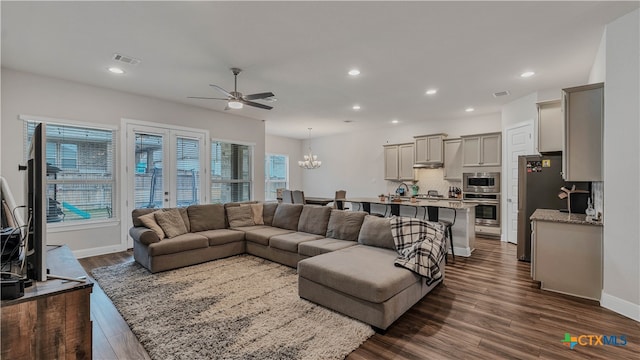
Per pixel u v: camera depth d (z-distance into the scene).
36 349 1.36
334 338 2.19
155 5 2.41
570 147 2.99
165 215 4.16
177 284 3.29
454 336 2.25
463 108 5.93
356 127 8.24
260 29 2.80
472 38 2.97
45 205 1.47
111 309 2.72
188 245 3.92
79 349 1.48
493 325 2.42
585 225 2.97
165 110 5.34
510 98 5.21
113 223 4.71
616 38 2.63
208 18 2.61
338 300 2.57
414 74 4.00
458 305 2.80
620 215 2.61
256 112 6.35
